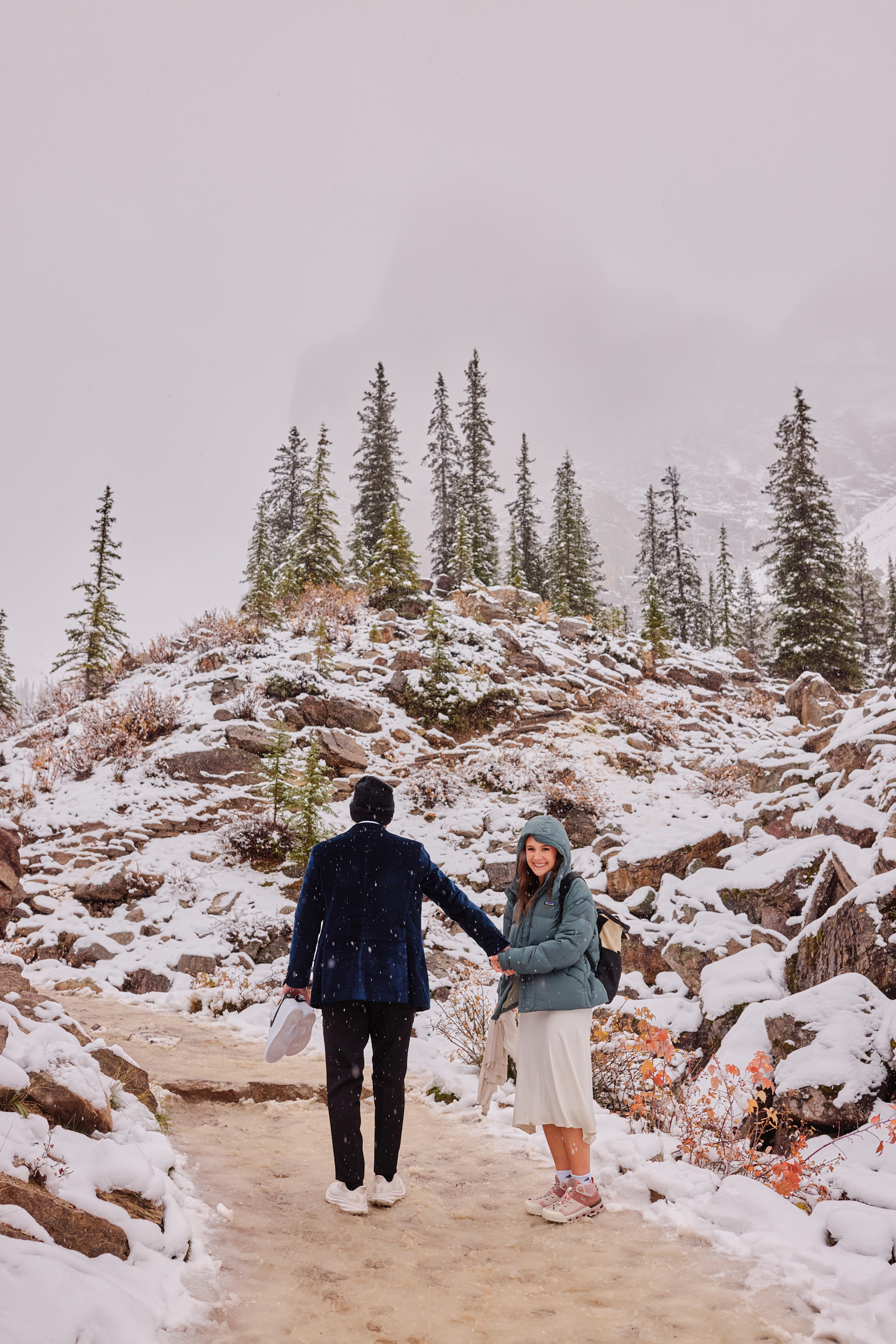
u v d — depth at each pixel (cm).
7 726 1928
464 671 1797
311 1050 666
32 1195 243
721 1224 329
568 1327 249
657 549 4828
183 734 1475
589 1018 366
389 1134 353
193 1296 250
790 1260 294
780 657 3186
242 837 1190
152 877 1105
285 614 2238
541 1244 315
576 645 2286
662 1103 488
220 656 1817
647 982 778
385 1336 240
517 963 354
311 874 374
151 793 1312
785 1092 456
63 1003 809
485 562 3966
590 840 1282
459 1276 286
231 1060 620
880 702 987
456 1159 429
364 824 383
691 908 802
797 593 3200
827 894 642
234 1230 310
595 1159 406
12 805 1321
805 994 528
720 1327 249
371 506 3888
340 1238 313
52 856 1154
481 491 4194
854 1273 277
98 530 2192
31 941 993
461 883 1130
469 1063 624
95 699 1831
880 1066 455
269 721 1519
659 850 934
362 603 2302
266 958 978
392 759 1534
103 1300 208
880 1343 231
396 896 364
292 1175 385
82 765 1422
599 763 1569
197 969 939
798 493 3253
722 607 4919
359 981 345
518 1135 468
